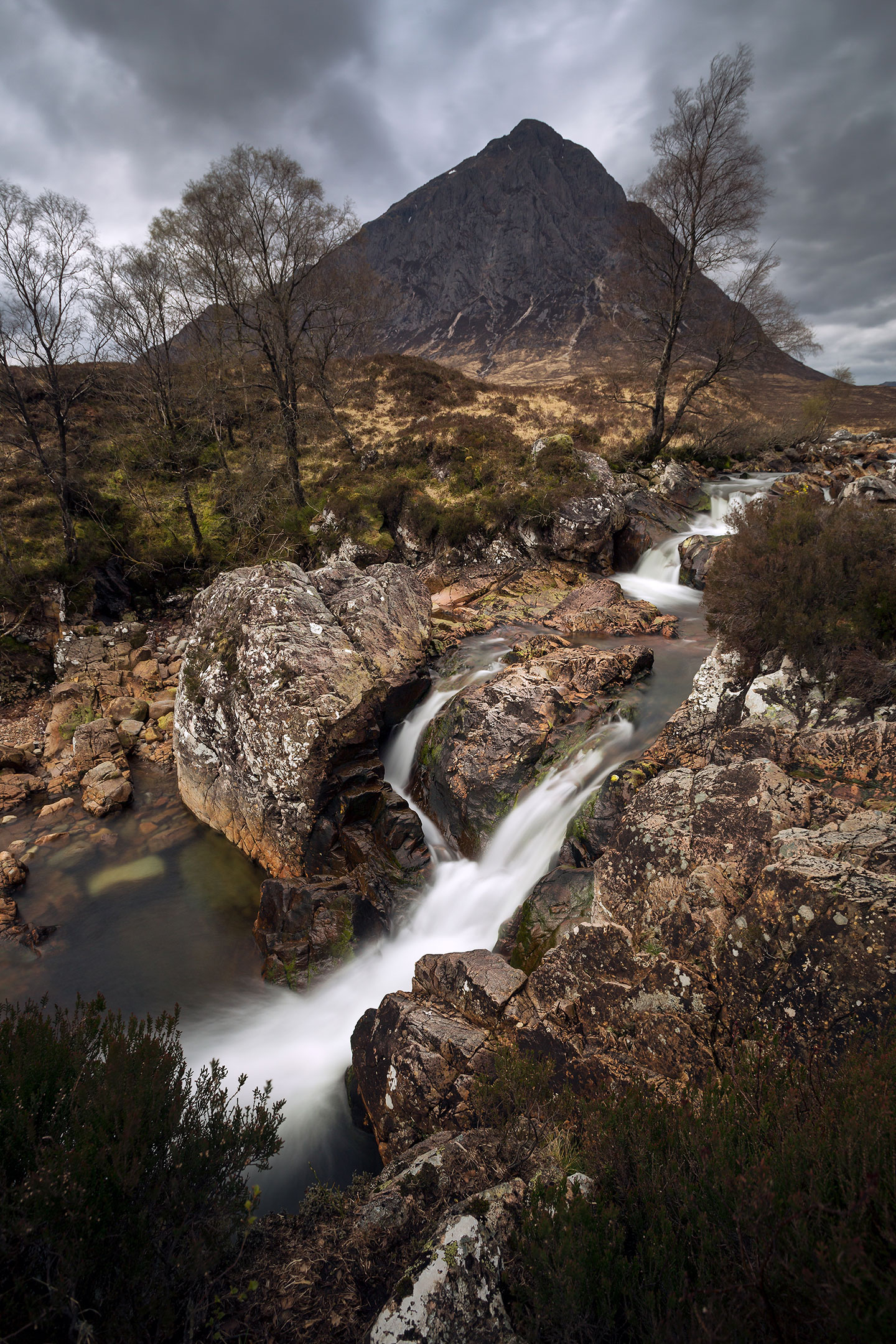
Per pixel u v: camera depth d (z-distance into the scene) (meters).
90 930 8.90
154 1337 2.66
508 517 20.16
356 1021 7.07
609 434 32.12
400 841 8.93
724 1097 3.29
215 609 11.16
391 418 33.62
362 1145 5.51
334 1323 2.92
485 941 7.60
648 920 4.70
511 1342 2.45
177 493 24.73
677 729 7.92
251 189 21.17
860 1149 2.34
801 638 6.73
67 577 19.02
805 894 3.79
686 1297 2.19
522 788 8.40
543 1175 3.32
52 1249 2.53
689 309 25.78
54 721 14.84
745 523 8.96
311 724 9.27
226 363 27.11
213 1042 6.92
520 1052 4.72
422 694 11.73
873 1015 3.32
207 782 10.94
